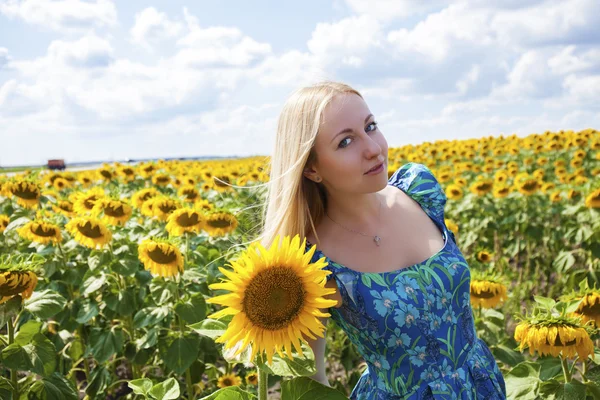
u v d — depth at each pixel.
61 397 3.32
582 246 6.82
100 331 4.33
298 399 1.90
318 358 2.30
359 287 2.13
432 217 2.44
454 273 2.22
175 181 10.96
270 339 1.71
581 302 2.76
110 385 4.43
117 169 11.38
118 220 5.25
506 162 15.29
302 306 1.72
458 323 2.23
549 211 7.84
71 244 5.02
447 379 2.16
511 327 5.29
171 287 4.14
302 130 2.13
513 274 6.46
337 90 2.16
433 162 14.87
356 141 2.13
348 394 4.48
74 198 6.63
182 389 4.44
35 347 3.30
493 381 2.31
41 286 4.70
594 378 2.83
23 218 5.68
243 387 4.46
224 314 1.69
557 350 2.57
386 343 2.16
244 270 1.69
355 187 2.15
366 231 2.28
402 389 2.17
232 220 5.05
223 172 11.34
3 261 3.15
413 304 2.12
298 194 2.23
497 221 8.24
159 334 4.26
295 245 1.73
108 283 4.62
